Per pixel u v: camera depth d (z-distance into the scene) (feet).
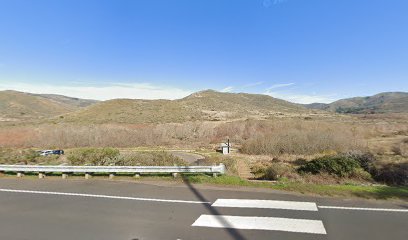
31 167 40.01
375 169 45.70
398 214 22.24
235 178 35.55
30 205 25.91
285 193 28.71
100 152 48.83
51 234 19.11
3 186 33.65
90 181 35.91
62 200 27.40
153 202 26.13
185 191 29.99
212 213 22.81
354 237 18.01
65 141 150.61
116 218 22.02
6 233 19.36
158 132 174.29
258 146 118.32
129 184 33.71
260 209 23.72
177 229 19.54
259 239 17.83
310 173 46.55
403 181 41.52
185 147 147.74
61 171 39.14
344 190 29.32
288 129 143.74
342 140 115.03
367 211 23.00
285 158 92.12
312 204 24.94
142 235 18.65
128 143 157.07
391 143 109.29
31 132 159.12
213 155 107.55
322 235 18.37
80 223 21.08
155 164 47.26
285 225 20.10
